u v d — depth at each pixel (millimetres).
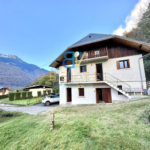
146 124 3447
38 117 7320
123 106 6523
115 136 3000
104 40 9875
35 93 26234
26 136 4590
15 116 9031
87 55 10734
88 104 9875
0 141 4590
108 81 9766
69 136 3416
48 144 3250
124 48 9570
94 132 3439
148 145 2414
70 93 12867
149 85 8773
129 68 9070
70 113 6887
